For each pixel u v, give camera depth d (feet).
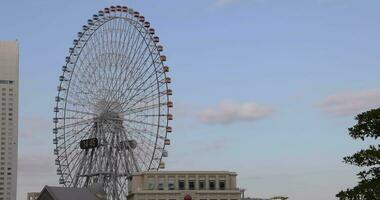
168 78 635.25
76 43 645.10
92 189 615.57
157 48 636.89
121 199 613.11
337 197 261.03
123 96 624.18
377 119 257.96
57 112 639.76
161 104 629.51
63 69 642.63
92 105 629.10
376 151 249.96
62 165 632.79
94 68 636.89
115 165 617.21
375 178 251.80
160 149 620.49
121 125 621.72
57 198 604.08
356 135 262.88
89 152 625.00
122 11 637.71
